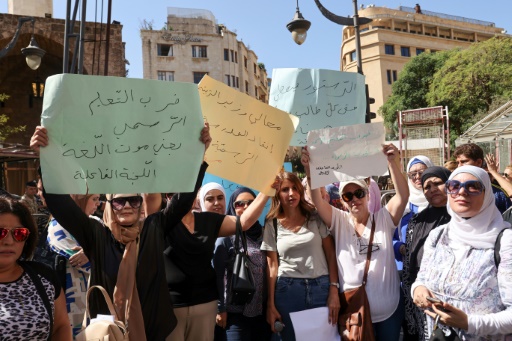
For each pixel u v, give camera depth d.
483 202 2.68
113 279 2.81
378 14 57.31
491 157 4.82
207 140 2.96
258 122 3.56
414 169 4.58
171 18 51.66
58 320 2.46
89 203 3.67
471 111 31.94
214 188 4.07
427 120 23.12
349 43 57.16
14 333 2.12
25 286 2.29
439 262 2.82
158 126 2.85
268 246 3.83
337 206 5.19
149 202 3.76
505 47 30.53
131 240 2.86
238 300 3.49
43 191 2.69
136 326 2.72
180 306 3.32
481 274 2.62
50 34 22.55
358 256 3.55
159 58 50.19
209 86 3.54
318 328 3.51
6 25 22.02
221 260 3.94
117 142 2.76
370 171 3.55
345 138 3.58
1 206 2.28
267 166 3.54
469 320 2.50
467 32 64.44
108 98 2.75
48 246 3.77
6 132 23.55
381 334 3.48
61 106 2.65
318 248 3.70
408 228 3.71
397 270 3.65
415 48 57.41
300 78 4.09
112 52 22.31
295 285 3.64
